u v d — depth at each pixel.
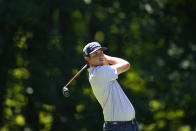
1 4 39.09
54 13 43.88
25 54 43.75
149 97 46.19
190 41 48.06
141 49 46.50
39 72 42.97
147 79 45.69
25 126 44.62
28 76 43.53
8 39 42.91
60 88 42.81
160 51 47.00
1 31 42.22
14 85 43.69
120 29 44.12
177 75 46.09
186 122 47.69
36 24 42.22
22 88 43.50
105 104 18.67
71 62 42.72
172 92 46.22
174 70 46.72
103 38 44.31
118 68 18.80
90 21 44.41
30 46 43.56
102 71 18.42
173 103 46.19
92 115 43.34
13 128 44.78
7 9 39.03
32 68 43.16
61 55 43.09
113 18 44.03
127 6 44.09
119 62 19.12
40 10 40.06
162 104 46.31
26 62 43.47
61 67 42.84
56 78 42.56
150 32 45.88
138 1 44.28
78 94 42.84
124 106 18.48
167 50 47.25
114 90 18.56
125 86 44.19
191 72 46.59
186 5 47.88
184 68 46.62
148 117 45.03
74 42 43.47
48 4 40.50
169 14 47.34
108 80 18.47
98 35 44.66
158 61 46.38
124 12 44.41
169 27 46.84
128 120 18.48
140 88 46.19
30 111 44.38
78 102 42.94
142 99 45.53
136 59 45.75
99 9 43.69
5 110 44.38
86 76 42.59
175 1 47.03
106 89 18.50
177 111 46.81
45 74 42.84
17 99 44.06
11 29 42.50
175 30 47.91
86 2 41.06
